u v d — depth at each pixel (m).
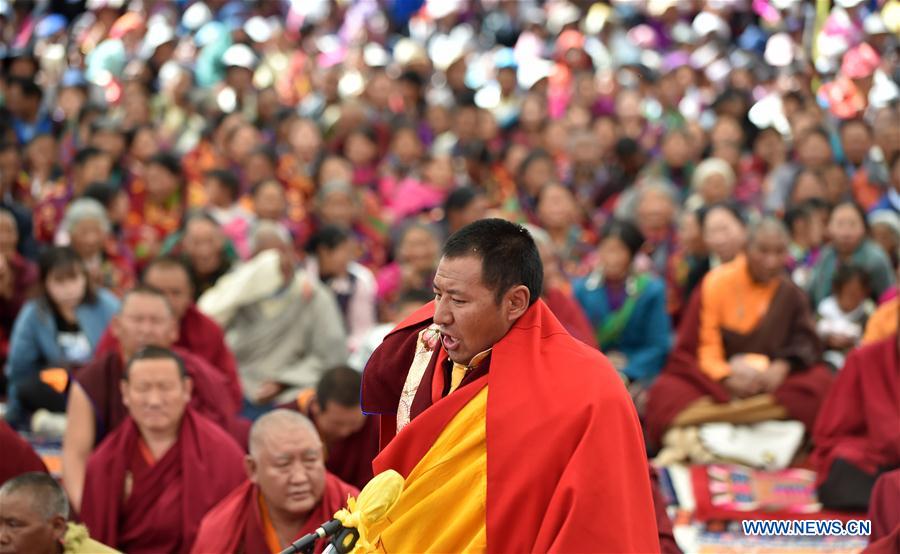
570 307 9.77
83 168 14.20
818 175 13.96
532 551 4.14
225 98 19.27
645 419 10.45
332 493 6.09
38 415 10.07
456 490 4.28
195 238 11.34
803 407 9.97
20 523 5.58
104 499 6.90
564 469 4.16
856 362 8.99
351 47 22.61
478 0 24.55
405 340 4.73
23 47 21.39
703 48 21.59
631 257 11.38
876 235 12.50
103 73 20.23
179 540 6.90
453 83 20.64
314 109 18.95
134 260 13.39
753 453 9.79
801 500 9.02
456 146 17.17
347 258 11.80
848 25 20.45
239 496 6.19
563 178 16.38
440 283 4.37
